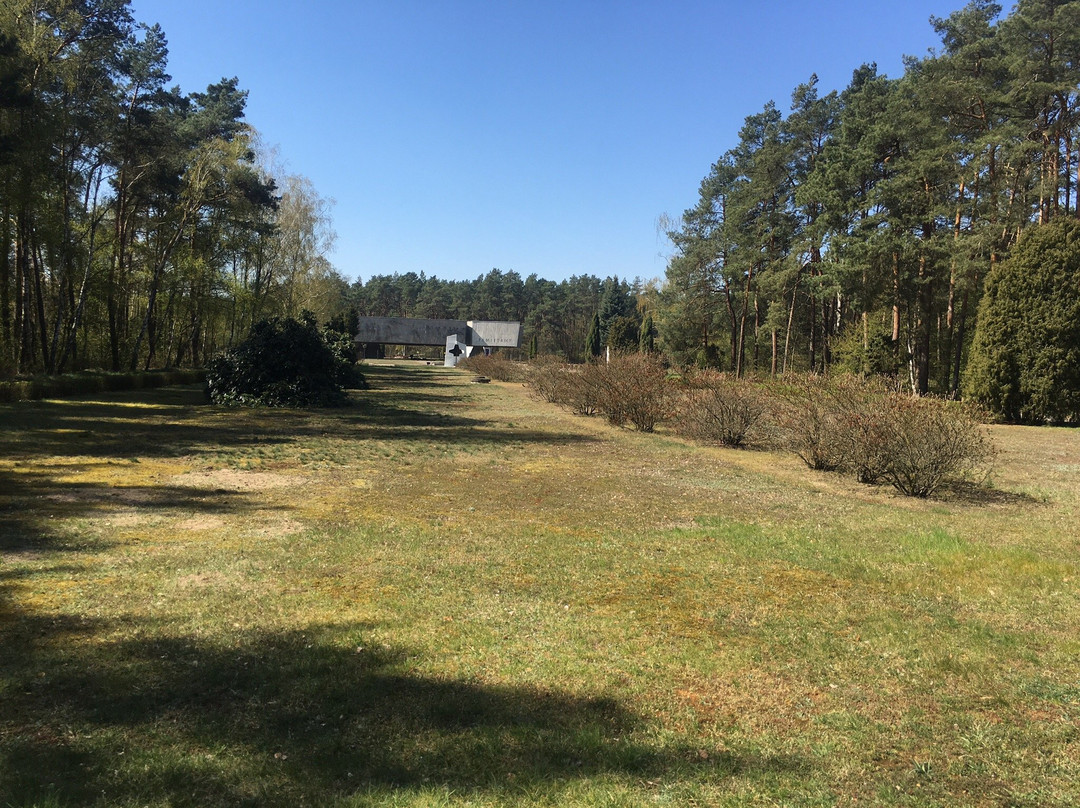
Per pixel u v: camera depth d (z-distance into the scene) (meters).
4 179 20.00
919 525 7.79
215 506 8.04
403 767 2.85
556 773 2.82
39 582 5.11
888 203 29.22
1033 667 3.96
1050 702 3.53
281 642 4.14
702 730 3.23
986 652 4.15
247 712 3.29
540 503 8.84
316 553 6.13
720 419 15.42
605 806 2.60
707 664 3.96
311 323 33.06
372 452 13.16
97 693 3.44
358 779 2.76
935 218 28.75
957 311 33.59
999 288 23.23
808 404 12.41
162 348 40.53
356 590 5.16
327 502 8.52
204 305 35.22
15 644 3.98
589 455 13.71
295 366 22.67
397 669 3.80
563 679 3.73
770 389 16.33
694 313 47.44
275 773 2.78
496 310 112.38
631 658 4.03
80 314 27.14
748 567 5.96
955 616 4.80
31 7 21.91
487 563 5.95
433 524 7.45
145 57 27.94
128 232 33.09
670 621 4.65
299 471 10.75
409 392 32.56
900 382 15.48
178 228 32.16
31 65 20.45
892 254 29.09
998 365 22.98
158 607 4.67
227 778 2.73
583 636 4.35
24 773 2.70
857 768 2.91
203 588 5.10
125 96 27.45
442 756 2.94
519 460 12.78
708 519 7.99
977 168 26.59
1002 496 9.91
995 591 5.32
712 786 2.76
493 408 24.97
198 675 3.66
